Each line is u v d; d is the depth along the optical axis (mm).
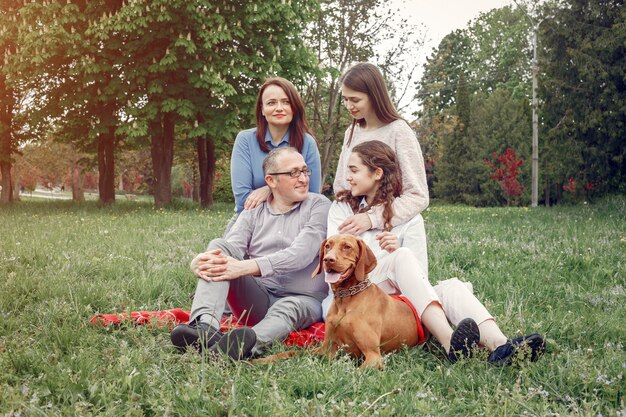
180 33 17453
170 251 7426
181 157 35344
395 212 3877
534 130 23547
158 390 2559
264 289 4027
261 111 4805
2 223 11602
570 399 2533
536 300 4957
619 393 2695
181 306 4812
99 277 5668
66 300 4602
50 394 2611
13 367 2963
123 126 18156
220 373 2822
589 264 6430
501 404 2506
